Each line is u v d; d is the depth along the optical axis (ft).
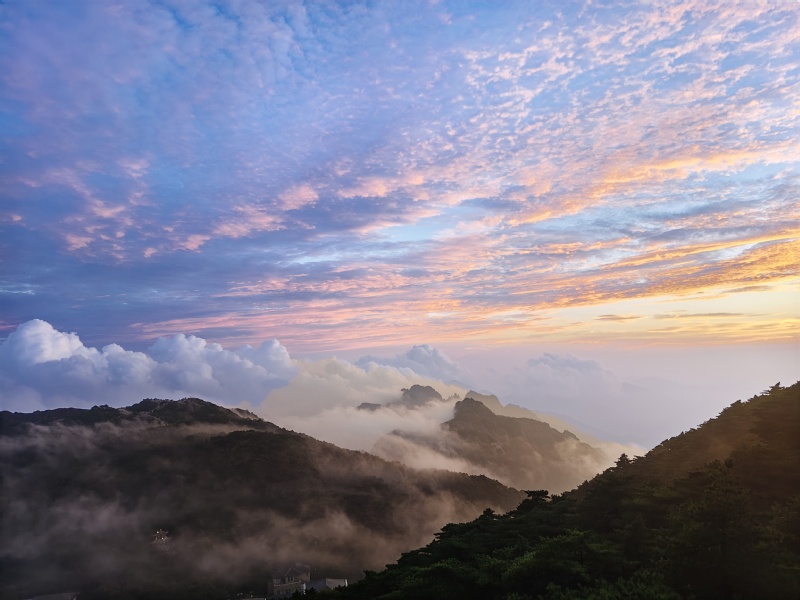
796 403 126.72
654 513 107.14
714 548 75.66
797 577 70.79
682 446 158.51
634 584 79.41
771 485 105.29
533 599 87.15
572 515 122.21
